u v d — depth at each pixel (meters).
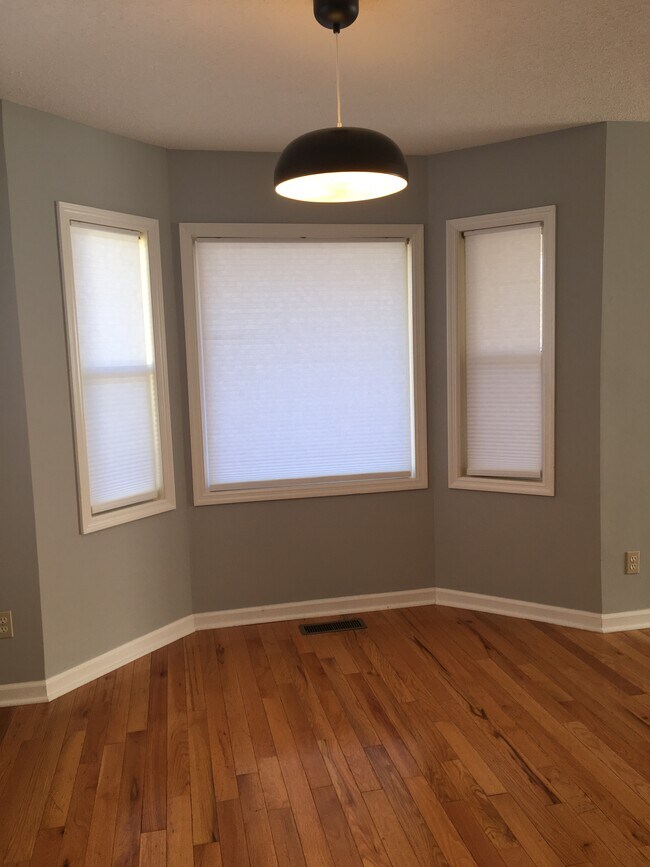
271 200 3.75
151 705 3.05
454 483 4.01
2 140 2.88
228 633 3.83
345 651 3.54
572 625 3.76
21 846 2.18
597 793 2.35
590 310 3.54
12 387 2.97
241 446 3.87
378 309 3.95
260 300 3.81
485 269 3.85
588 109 3.22
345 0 2.07
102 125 3.23
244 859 2.09
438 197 3.88
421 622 3.89
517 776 2.45
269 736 2.77
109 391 3.42
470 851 2.10
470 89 2.93
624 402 3.59
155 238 3.55
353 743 2.70
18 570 3.05
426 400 4.03
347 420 3.98
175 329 3.70
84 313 3.27
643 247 3.51
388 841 2.15
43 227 3.04
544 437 3.72
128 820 2.29
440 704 2.97
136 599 3.54
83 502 3.24
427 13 2.24
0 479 3.00
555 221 3.56
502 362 3.86
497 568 3.96
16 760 2.65
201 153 3.65
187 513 3.82
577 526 3.70
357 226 3.83
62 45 2.40
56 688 3.16
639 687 3.08
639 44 2.52
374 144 1.95
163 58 2.52
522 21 2.32
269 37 2.38
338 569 4.04
